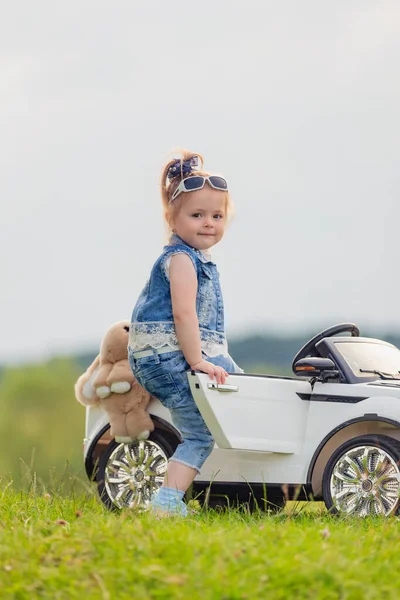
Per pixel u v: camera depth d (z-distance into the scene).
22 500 9.96
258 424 9.53
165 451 10.30
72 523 7.89
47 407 74.62
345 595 5.70
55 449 71.88
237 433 9.37
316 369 9.82
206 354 9.45
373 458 9.52
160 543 6.52
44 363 76.94
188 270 9.22
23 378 75.25
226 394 9.30
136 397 10.29
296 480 9.77
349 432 9.99
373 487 9.44
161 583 5.87
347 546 6.64
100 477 10.53
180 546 6.43
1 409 72.44
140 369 9.36
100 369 10.45
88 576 6.09
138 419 10.25
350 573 5.96
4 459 70.12
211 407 9.13
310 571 5.89
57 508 9.39
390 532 7.27
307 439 9.82
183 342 9.13
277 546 6.50
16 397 73.62
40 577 6.09
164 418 10.25
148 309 9.35
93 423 10.83
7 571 6.22
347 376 9.98
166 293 9.36
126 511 8.30
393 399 9.52
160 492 9.09
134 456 10.46
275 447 9.62
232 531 7.07
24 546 6.72
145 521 7.48
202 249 9.58
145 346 9.30
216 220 9.56
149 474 10.31
